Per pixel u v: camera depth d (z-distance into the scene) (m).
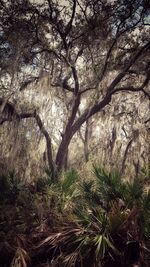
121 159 16.06
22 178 11.41
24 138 12.95
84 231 5.54
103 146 15.92
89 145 16.33
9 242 6.27
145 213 5.46
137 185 6.05
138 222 5.50
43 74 12.76
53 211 6.68
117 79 12.88
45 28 12.52
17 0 11.90
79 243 5.44
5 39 12.17
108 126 15.26
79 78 13.62
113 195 6.03
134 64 13.48
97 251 5.08
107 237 5.29
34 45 13.02
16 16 12.05
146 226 5.39
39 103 12.80
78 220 5.79
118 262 5.33
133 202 5.77
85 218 5.67
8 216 6.71
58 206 6.75
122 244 5.41
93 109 13.30
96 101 13.05
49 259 6.00
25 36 12.22
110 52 12.32
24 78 13.45
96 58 13.17
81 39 12.89
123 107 15.37
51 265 5.73
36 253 6.06
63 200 6.80
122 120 15.34
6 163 12.23
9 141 12.76
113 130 15.95
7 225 6.55
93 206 5.99
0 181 7.45
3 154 12.68
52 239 5.88
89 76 13.33
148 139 14.66
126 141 16.89
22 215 6.68
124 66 13.38
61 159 13.09
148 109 15.77
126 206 5.68
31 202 6.88
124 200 5.88
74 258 5.27
